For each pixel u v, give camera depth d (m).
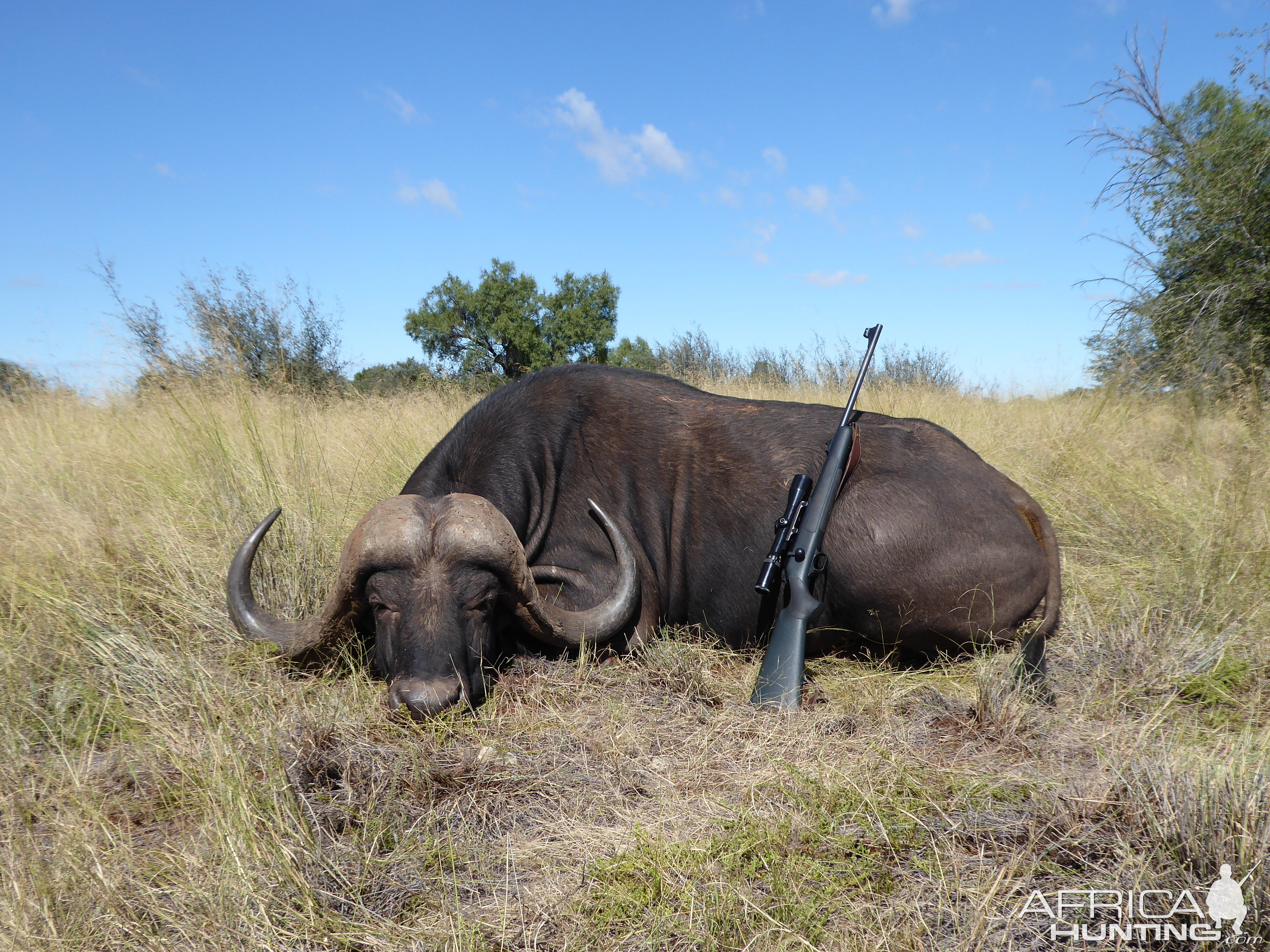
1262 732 3.29
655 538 4.58
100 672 3.70
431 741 3.29
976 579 3.96
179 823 2.72
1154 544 5.23
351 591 3.62
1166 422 8.02
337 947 2.16
